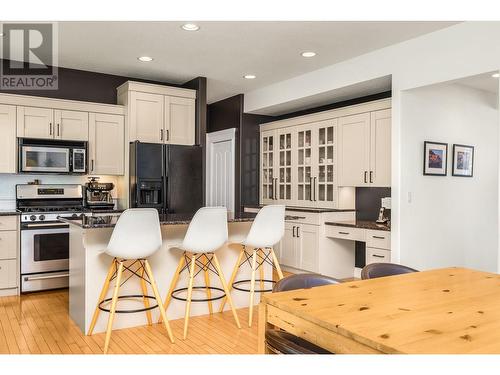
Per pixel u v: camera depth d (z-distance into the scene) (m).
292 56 4.46
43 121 4.57
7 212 4.18
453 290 1.88
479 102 4.91
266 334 1.55
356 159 4.86
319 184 5.40
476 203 4.86
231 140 6.38
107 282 3.05
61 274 4.42
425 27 3.62
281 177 6.00
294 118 5.76
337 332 1.39
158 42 4.04
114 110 4.98
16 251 4.21
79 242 3.25
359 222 4.93
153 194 4.88
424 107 4.28
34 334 3.11
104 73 5.17
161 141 5.10
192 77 5.35
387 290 1.87
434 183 4.38
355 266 5.27
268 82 5.58
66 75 4.94
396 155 4.08
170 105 5.17
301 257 5.26
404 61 3.97
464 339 1.28
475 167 4.86
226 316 3.61
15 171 4.43
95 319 3.11
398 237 4.06
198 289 3.62
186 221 3.27
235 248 3.84
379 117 4.58
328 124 5.24
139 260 3.31
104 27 3.67
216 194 6.79
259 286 3.97
